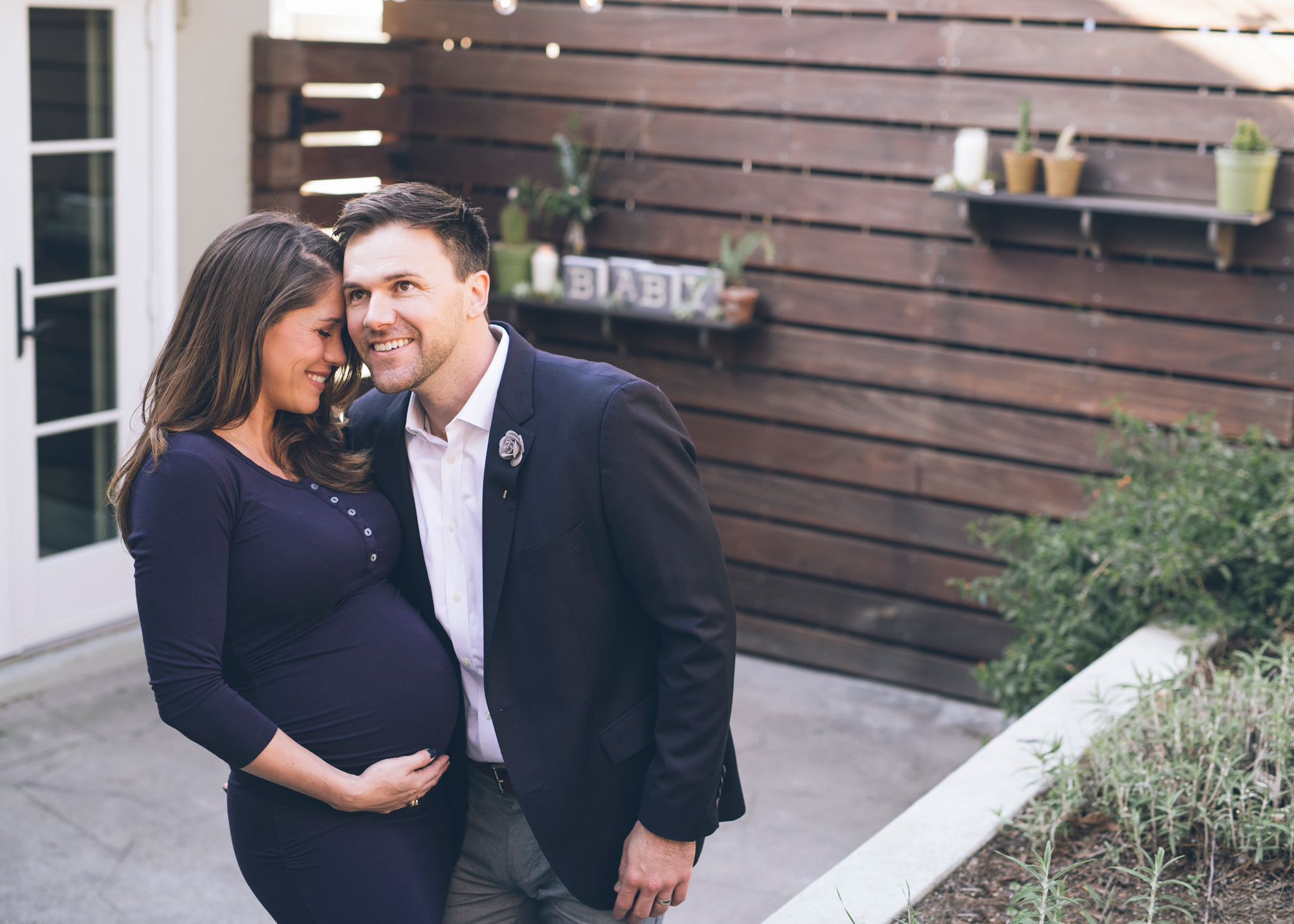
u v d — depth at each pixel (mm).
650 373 4609
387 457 1688
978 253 4047
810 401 4367
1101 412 3953
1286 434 3701
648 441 1529
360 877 1604
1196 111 3688
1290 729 2248
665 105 4430
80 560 4121
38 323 3908
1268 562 3064
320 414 1688
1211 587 3193
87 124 3957
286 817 1598
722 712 1545
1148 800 2082
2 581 3893
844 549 4402
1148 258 3838
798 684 4395
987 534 3871
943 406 4164
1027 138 3811
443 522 1642
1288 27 3549
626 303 4422
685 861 1587
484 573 1578
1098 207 3670
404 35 4820
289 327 1553
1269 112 3594
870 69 4125
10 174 3750
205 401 1563
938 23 3977
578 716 1582
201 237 4375
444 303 1523
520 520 1559
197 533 1484
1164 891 1948
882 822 3469
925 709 4223
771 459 4465
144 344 4223
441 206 1533
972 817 2146
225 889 2982
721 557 1578
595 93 4527
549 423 1552
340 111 4605
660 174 4484
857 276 4234
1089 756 2279
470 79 4734
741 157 4344
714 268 4332
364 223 1525
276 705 1580
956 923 1865
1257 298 3686
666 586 1523
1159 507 3172
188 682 1463
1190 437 3729
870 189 4168
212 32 4285
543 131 4648
